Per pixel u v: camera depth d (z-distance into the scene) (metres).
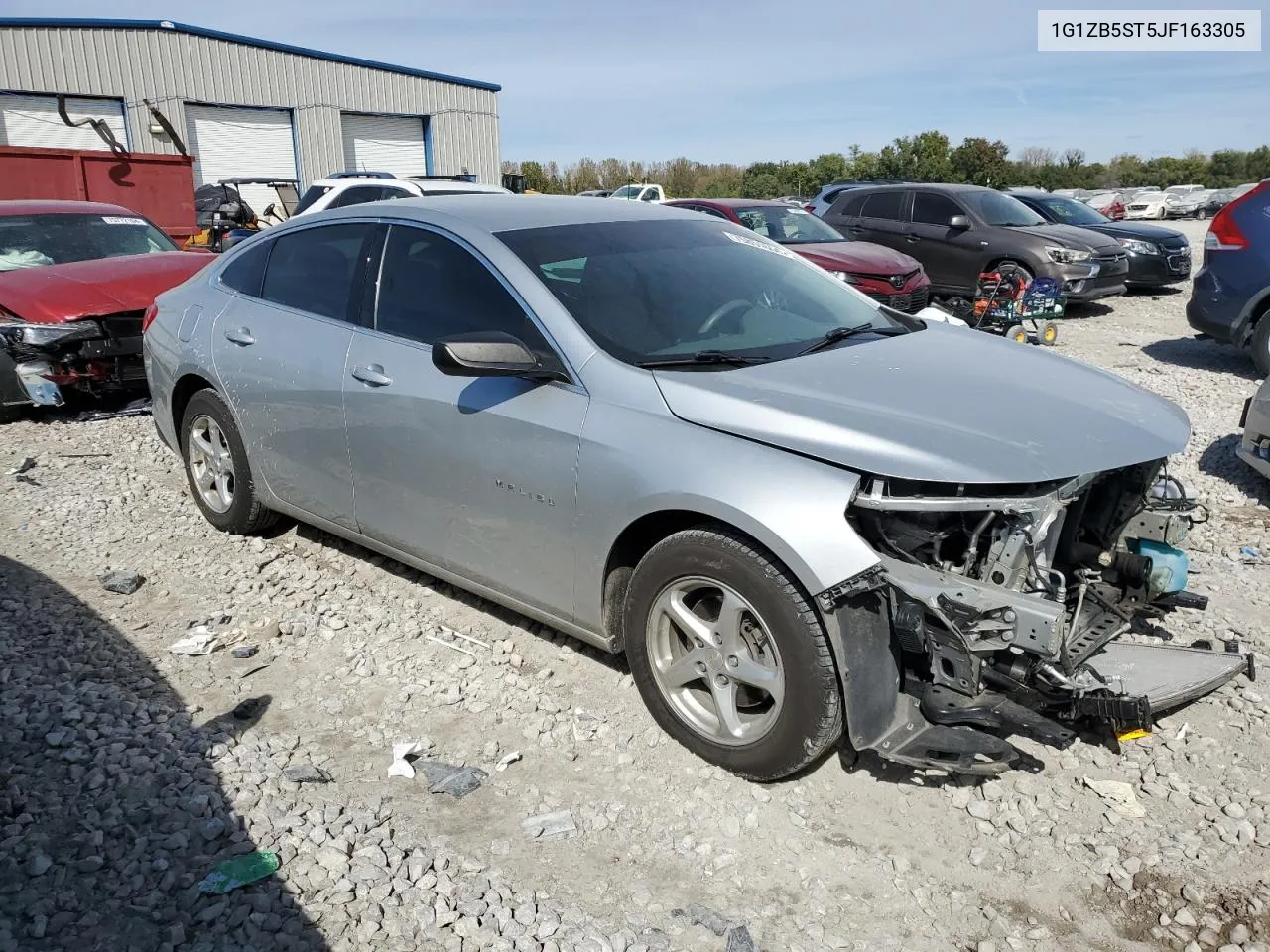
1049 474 2.90
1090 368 3.89
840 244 11.87
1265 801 3.11
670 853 2.92
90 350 7.36
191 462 5.32
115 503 5.79
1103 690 2.96
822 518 2.87
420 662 3.99
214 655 4.05
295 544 5.16
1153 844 2.94
